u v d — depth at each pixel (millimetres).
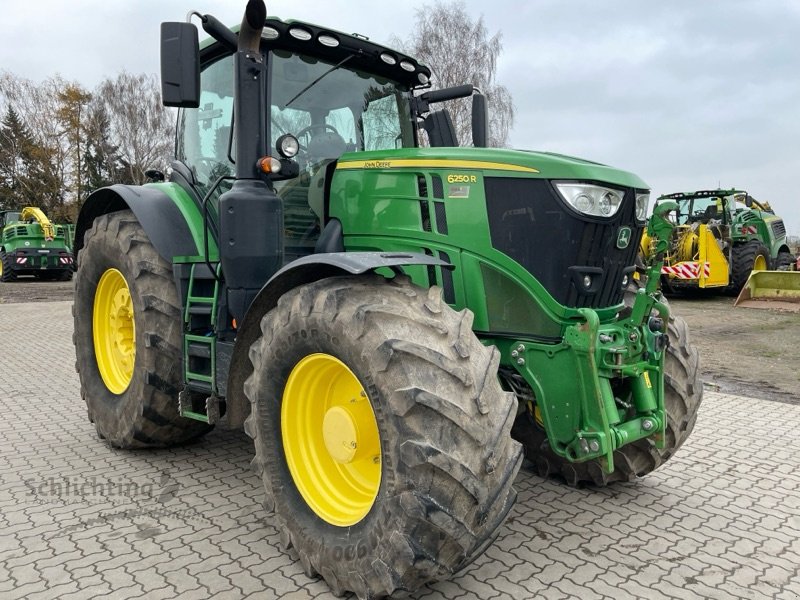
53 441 4297
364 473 2635
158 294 3602
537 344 2727
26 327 10000
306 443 2699
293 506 2619
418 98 4051
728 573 2588
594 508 3244
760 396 5750
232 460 3920
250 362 2986
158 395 3635
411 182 2973
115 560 2652
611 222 2779
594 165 2816
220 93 3625
